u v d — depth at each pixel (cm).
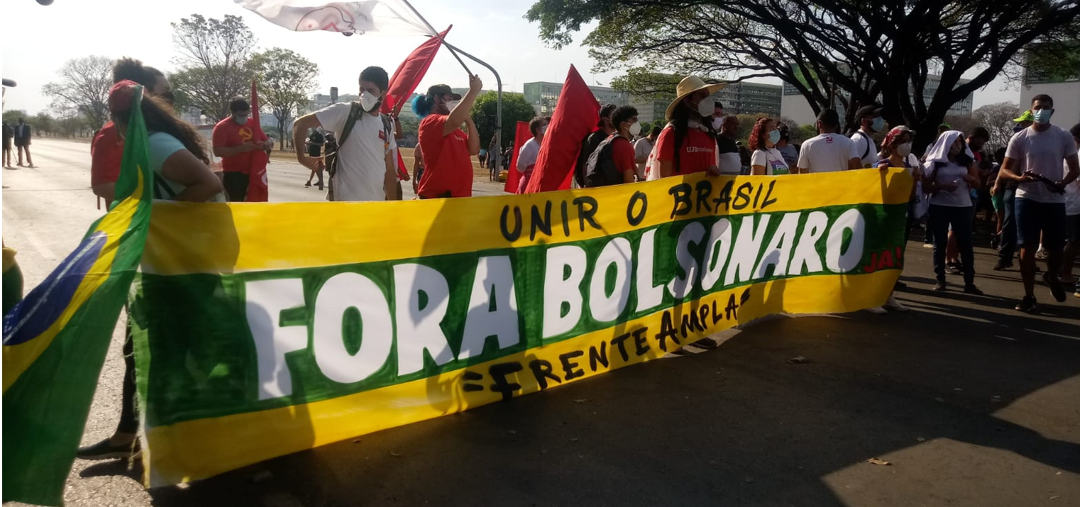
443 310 388
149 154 278
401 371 373
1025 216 666
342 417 352
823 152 677
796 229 613
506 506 299
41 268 733
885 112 1797
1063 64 2197
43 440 254
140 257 277
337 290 345
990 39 1745
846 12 1947
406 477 321
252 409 320
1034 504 313
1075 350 546
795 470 339
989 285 810
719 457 351
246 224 314
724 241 555
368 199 502
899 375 479
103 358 266
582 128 590
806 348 538
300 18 414
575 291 453
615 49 2658
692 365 495
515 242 418
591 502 305
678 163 525
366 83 493
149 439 292
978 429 393
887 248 661
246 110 688
